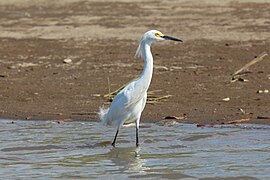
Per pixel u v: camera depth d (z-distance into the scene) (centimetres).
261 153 1135
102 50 2148
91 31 2475
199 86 1683
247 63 1900
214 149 1173
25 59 2062
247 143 1202
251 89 1634
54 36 2411
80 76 1833
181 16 2720
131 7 3030
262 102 1509
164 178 1017
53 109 1517
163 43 2219
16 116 1470
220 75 1788
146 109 1486
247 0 3052
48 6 3172
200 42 2209
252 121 1355
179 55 2042
